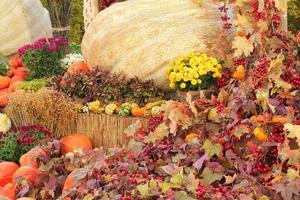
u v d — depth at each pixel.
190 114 4.85
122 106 5.44
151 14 5.64
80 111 5.52
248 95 4.67
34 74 7.00
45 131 5.48
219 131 4.72
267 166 4.33
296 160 4.23
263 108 4.57
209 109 4.79
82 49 6.18
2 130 5.61
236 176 4.29
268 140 4.41
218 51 5.33
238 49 4.90
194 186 4.13
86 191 4.34
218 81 5.24
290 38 4.88
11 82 6.96
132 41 5.57
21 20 8.24
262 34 4.88
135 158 4.58
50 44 7.06
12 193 4.79
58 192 4.73
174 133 4.77
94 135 5.50
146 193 4.16
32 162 4.97
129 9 5.75
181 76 5.23
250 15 4.91
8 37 8.23
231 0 5.23
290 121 4.47
